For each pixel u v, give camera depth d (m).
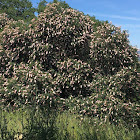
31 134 4.14
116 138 4.90
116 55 7.85
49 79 7.23
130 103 7.26
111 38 7.93
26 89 6.92
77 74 7.48
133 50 8.15
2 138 3.97
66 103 7.20
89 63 8.13
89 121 6.27
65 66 7.62
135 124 6.75
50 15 8.02
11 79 7.36
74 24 7.92
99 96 7.05
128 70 7.67
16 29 8.10
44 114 5.99
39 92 7.03
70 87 7.77
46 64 8.13
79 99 7.21
